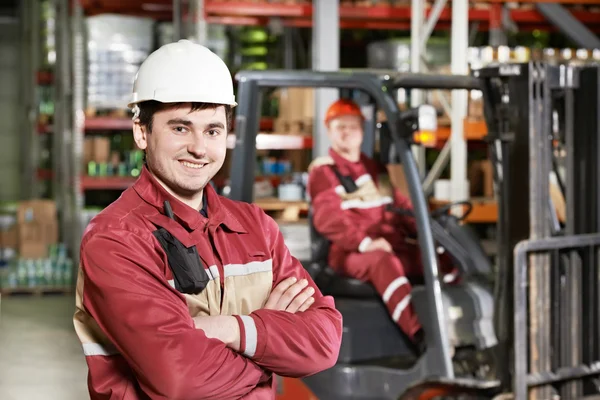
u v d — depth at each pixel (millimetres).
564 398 4625
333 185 5746
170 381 2357
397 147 5031
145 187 2535
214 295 2545
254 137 5375
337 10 8367
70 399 6867
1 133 16203
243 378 2479
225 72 2559
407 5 8969
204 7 8789
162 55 2525
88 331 2506
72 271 11102
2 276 11352
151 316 2375
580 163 4699
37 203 11422
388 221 5828
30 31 15117
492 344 5180
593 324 4586
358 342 5262
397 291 5273
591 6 9422
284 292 2662
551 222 4883
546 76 4477
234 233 2639
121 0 11148
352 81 5148
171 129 2506
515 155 4473
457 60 7992
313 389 5234
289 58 10047
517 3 9109
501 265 4684
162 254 2475
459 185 8008
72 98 11516
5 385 7195
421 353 5254
